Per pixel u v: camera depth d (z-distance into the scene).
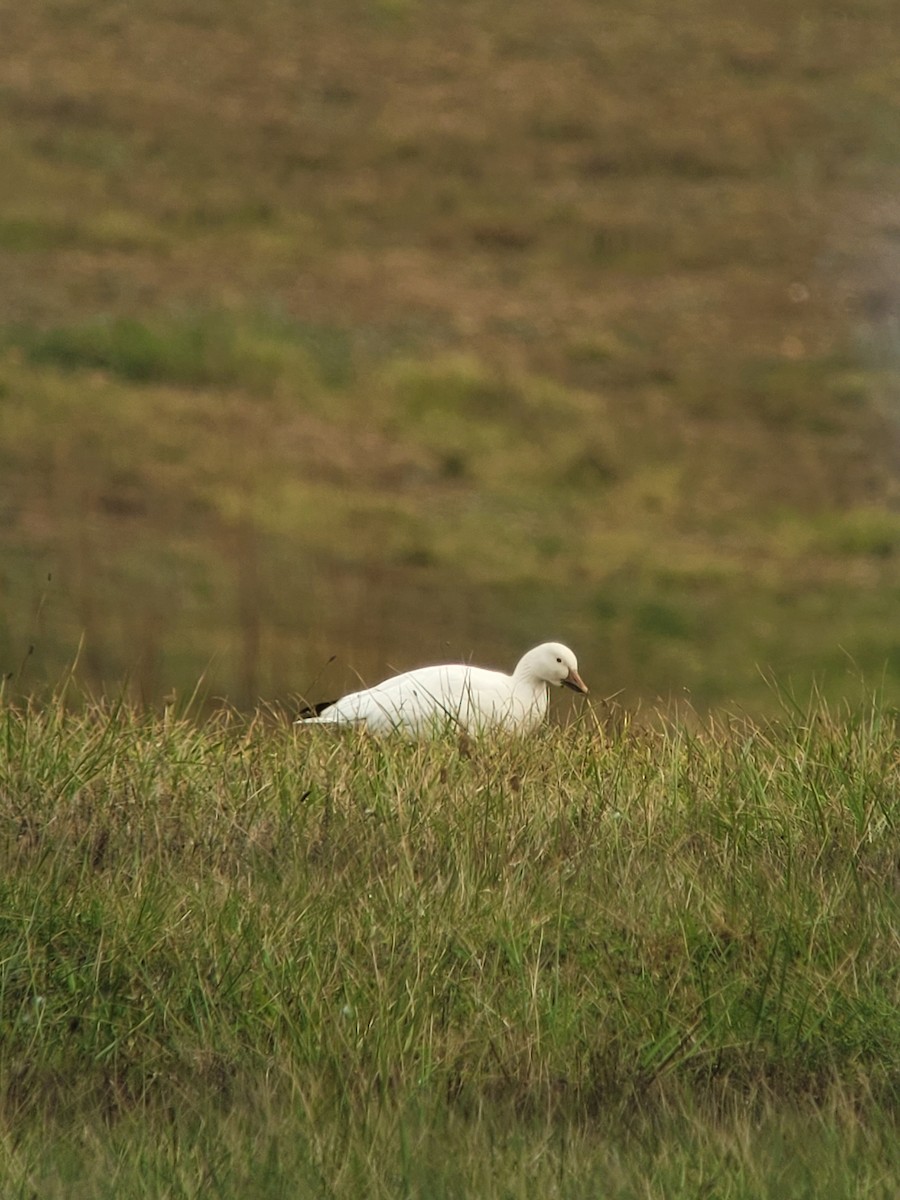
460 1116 17.94
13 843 22.42
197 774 24.78
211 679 48.19
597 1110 18.25
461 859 21.84
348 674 50.53
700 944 20.39
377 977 19.38
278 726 29.80
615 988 19.61
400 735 27.02
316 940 20.25
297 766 25.22
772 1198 16.33
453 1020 19.31
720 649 56.72
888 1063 18.75
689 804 23.64
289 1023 18.97
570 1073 18.64
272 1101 18.09
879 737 25.67
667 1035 18.98
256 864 22.44
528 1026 19.14
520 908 20.95
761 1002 19.39
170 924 20.47
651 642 57.47
